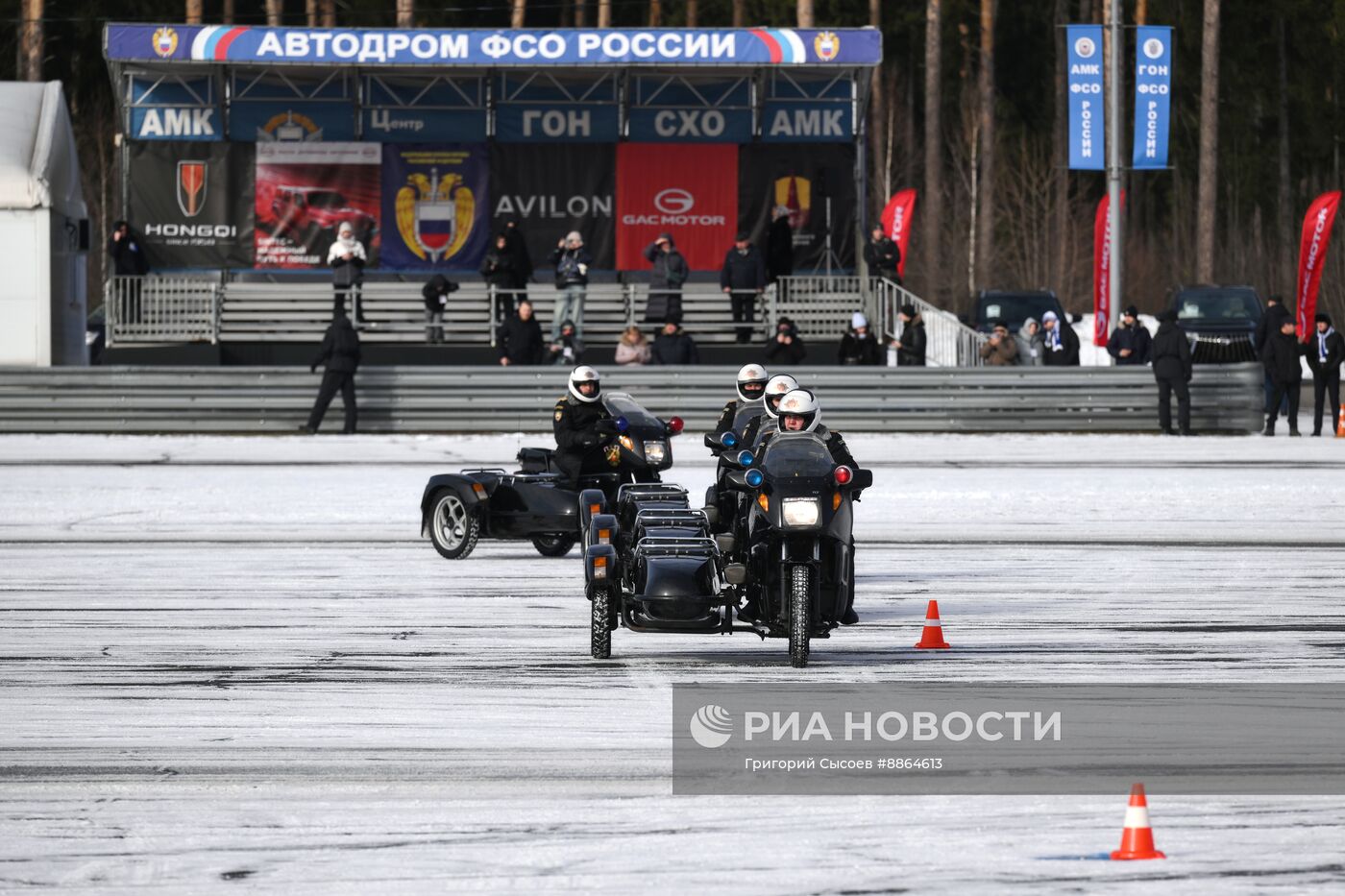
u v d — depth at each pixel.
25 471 71.25
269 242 107.25
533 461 47.91
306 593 41.03
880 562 46.53
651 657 32.84
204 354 102.12
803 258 108.31
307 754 24.89
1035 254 198.50
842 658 32.59
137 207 106.44
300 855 19.83
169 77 105.94
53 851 20.06
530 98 108.25
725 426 39.97
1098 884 18.53
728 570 31.31
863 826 21.02
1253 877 18.83
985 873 19.00
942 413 90.50
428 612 38.22
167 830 20.94
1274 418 88.81
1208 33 173.88
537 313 104.56
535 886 18.58
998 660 32.25
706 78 108.00
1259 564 45.94
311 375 89.88
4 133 94.69
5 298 93.56
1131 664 31.78
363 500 60.66
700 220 108.44
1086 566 45.66
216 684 30.00
